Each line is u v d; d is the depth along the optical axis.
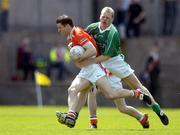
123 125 48.12
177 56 89.06
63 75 89.88
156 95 83.00
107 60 44.22
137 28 90.00
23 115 61.69
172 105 82.25
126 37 90.19
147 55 89.12
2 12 94.94
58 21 42.38
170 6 91.25
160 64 88.75
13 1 96.31
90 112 45.06
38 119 55.78
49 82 85.06
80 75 42.66
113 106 82.50
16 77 90.88
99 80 42.47
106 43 43.62
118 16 90.38
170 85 85.44
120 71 44.44
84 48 42.28
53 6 96.19
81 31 42.44
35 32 93.81
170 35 91.50
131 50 89.75
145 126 44.66
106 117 57.41
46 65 90.75
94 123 45.16
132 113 44.56
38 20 96.56
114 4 94.81
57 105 85.31
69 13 95.81
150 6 93.56
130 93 43.03
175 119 53.19
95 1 95.75
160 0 92.06
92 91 44.75
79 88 42.50
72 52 42.12
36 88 86.00
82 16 95.19
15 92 86.94
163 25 91.88
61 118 42.03
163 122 44.91
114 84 44.53
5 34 93.44
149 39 89.56
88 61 42.50
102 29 43.72
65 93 85.12
